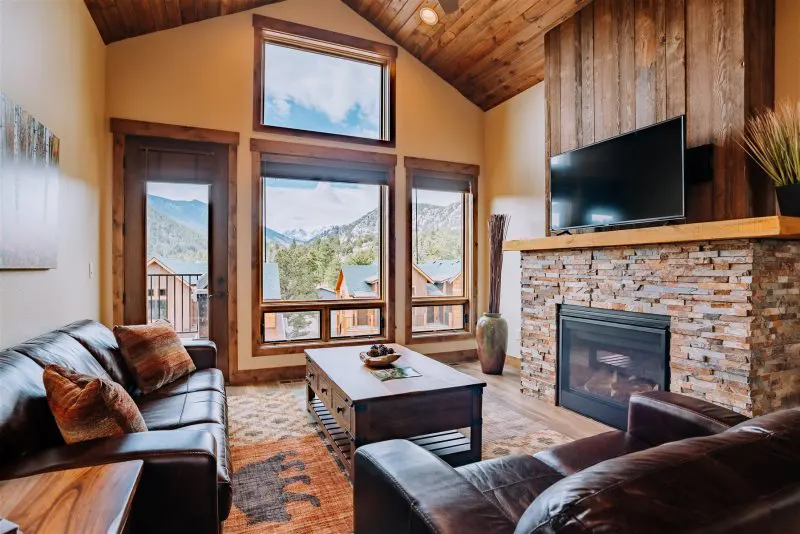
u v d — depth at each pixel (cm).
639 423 177
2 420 125
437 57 482
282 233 447
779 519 71
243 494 216
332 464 248
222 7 405
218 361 416
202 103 408
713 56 270
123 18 357
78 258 306
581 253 331
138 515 131
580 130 357
